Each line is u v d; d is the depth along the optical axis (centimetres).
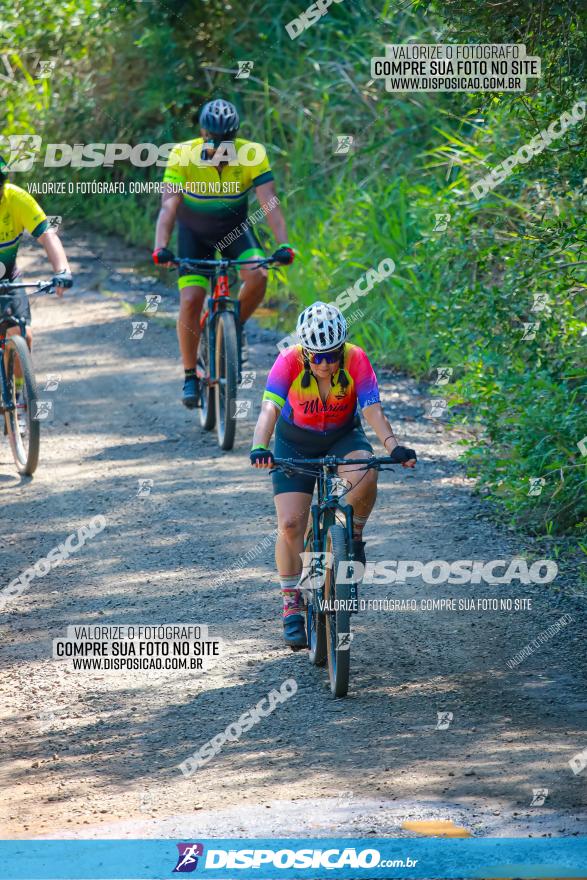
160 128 3841
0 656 1308
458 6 1420
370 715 1136
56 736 1126
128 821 944
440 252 2142
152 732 1123
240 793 985
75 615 1406
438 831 894
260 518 1697
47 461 1981
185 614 1398
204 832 913
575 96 1476
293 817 931
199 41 3791
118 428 2153
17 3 3741
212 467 1923
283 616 1289
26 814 968
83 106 3794
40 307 3086
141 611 1410
